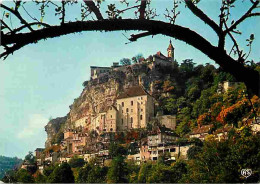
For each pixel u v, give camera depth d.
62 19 11.75
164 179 132.75
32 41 11.59
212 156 77.56
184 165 138.62
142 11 12.64
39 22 11.68
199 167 78.81
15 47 11.51
